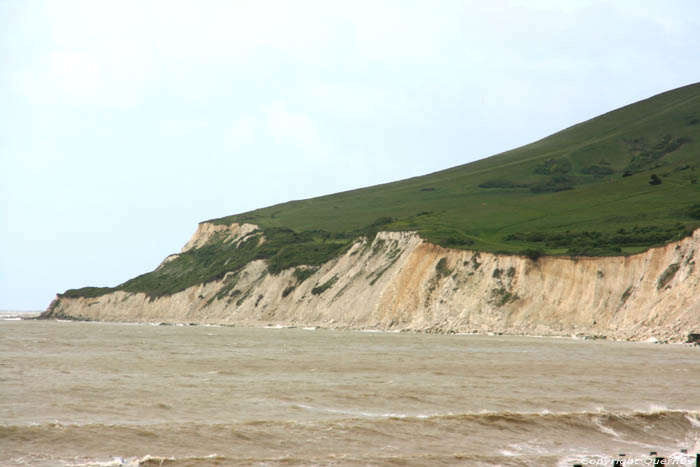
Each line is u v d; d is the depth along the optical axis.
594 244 127.69
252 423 30.59
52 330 132.50
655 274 100.75
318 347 80.75
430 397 39.66
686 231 101.06
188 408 34.69
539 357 66.81
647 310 97.44
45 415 31.94
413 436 29.72
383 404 37.22
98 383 43.25
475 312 115.25
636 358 66.44
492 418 32.94
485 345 84.12
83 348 77.69
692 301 91.94
